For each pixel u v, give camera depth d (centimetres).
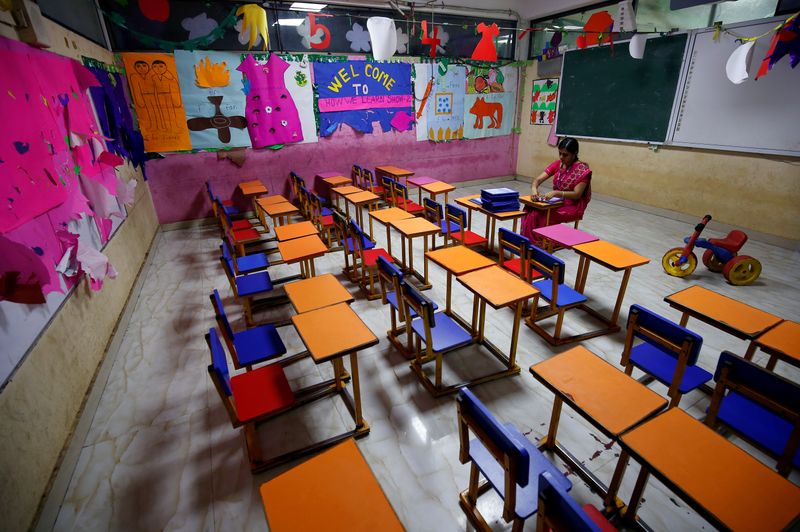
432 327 208
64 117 244
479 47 491
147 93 479
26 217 179
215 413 221
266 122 554
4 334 154
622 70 555
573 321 303
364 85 604
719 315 202
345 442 117
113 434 207
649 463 116
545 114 703
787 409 132
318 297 219
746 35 418
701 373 187
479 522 155
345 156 629
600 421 136
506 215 371
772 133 420
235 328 301
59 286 206
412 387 236
